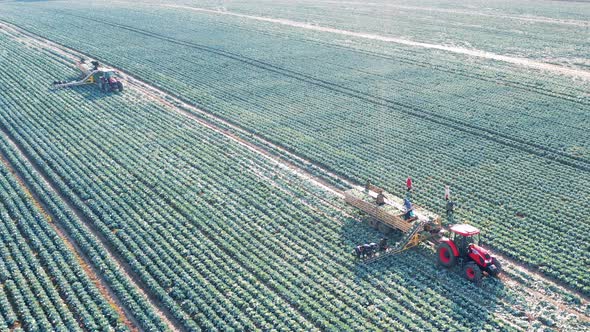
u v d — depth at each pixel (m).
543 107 73.56
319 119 69.31
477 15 147.50
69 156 58.31
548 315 35.06
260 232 44.69
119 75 87.62
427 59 98.25
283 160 58.41
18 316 35.25
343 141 62.66
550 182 52.97
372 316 34.91
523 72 89.88
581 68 92.75
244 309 35.94
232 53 101.81
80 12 150.00
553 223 45.75
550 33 120.81
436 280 38.25
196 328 33.91
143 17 142.50
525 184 52.66
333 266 40.06
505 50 105.69
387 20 141.25
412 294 36.78
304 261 40.81
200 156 58.44
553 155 58.94
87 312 35.31
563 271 39.47
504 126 66.81
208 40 113.19
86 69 83.62
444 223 45.56
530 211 47.53
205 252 41.72
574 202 49.09
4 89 80.12
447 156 58.84
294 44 110.19
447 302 36.03
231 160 57.69
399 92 79.62
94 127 66.00
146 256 41.19
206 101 75.56
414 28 129.25
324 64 94.56
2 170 55.16
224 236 43.81
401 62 96.31
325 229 44.69
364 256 40.41
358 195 45.91
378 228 43.97
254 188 51.56
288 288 37.91
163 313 35.81
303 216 46.78
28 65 92.81
